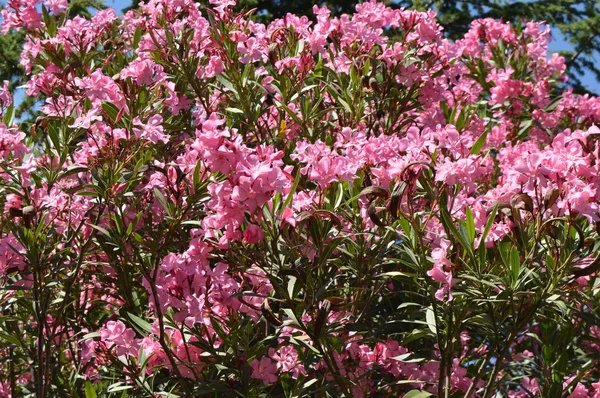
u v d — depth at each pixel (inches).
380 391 128.9
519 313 105.4
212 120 93.9
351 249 119.4
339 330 109.7
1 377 154.6
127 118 121.1
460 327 110.1
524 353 163.3
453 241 101.9
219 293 109.0
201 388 110.0
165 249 128.5
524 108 215.9
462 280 101.3
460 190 109.3
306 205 106.7
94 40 175.5
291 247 99.4
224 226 101.7
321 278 110.9
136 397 123.7
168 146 148.9
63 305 128.0
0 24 175.8
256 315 112.6
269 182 92.0
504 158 161.9
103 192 117.3
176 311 115.3
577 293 105.8
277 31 150.5
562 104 220.8
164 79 121.0
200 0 264.5
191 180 112.2
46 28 172.1
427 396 109.0
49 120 140.7
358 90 156.2
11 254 124.3
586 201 94.7
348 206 119.1
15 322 142.3
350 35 159.3
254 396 111.7
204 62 163.8
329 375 121.6
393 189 104.0
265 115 164.7
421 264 105.3
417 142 107.8
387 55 162.4
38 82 147.9
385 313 140.3
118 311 140.7
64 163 143.6
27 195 125.5
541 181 96.3
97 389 128.5
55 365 138.7
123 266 131.1
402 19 164.9
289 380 122.4
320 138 155.9
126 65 173.8
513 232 103.0
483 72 227.9
